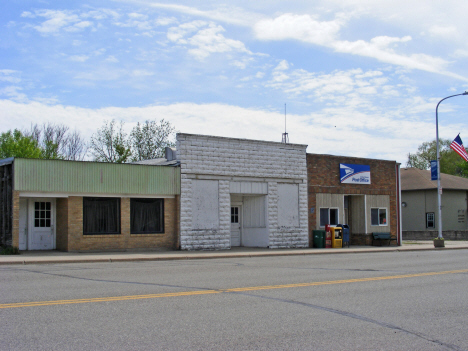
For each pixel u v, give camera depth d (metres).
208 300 9.48
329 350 6.30
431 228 45.00
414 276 13.85
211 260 19.78
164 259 19.84
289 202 27.62
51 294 9.93
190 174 24.14
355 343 6.65
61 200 21.73
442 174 48.84
